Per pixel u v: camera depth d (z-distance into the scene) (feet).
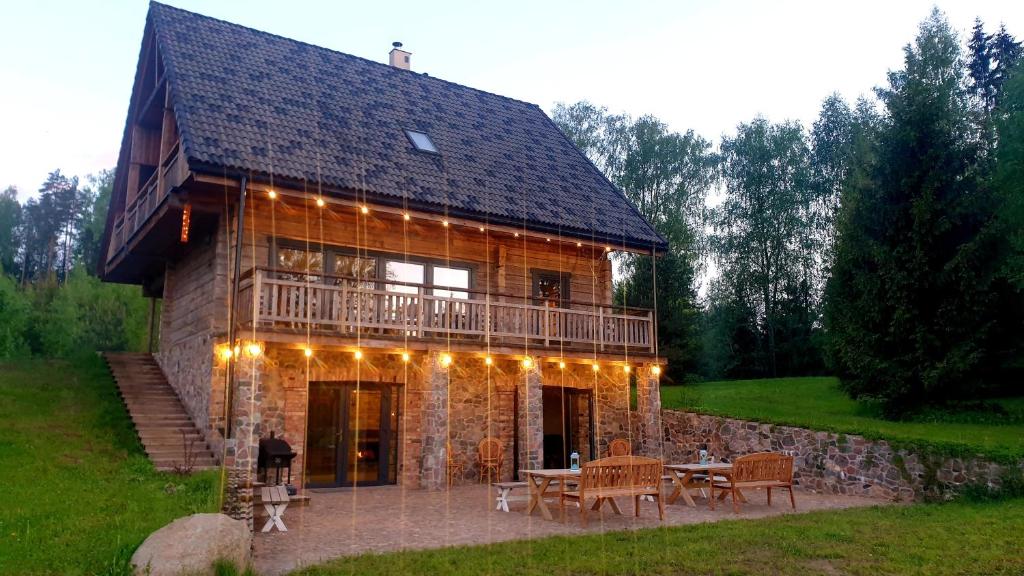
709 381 90.38
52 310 101.50
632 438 58.39
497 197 52.21
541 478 34.53
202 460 40.14
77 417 44.14
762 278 108.58
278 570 22.06
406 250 50.80
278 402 43.45
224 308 43.04
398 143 53.01
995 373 57.82
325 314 41.39
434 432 44.37
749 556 24.23
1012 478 35.55
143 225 50.19
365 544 26.55
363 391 46.88
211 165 39.52
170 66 47.19
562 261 58.65
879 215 57.36
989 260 52.65
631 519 32.99
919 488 39.06
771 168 110.83
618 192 64.85
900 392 53.67
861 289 57.31
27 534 22.77
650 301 82.94
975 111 59.41
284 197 43.21
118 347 103.60
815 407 62.18
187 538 19.19
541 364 51.49
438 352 45.29
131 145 58.49
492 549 25.13
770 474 36.37
